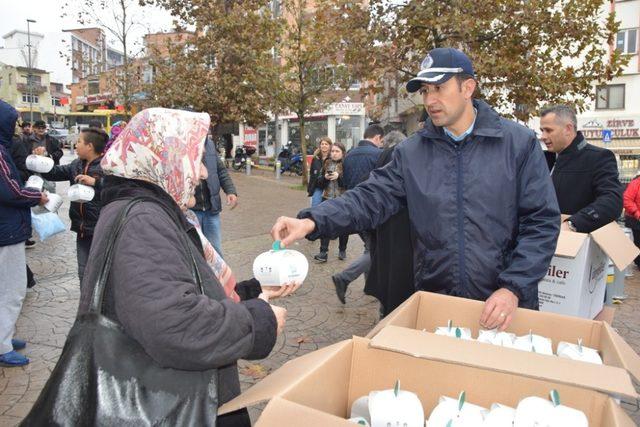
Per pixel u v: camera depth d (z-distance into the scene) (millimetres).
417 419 1427
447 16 9172
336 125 31234
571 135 3801
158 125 1524
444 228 2398
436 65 2342
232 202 5770
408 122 21938
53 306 5273
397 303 3053
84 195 4305
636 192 7426
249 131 35594
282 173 26406
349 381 1683
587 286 2879
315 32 16609
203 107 20438
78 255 4531
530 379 1481
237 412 1589
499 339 1921
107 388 1260
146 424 1251
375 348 1657
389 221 2996
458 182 2381
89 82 42969
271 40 19250
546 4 9438
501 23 9797
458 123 2412
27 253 7672
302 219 2299
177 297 1291
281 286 1899
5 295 3771
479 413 1445
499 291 2127
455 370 1569
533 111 9906
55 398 1258
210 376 1380
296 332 4734
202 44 20297
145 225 1364
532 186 2328
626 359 1562
